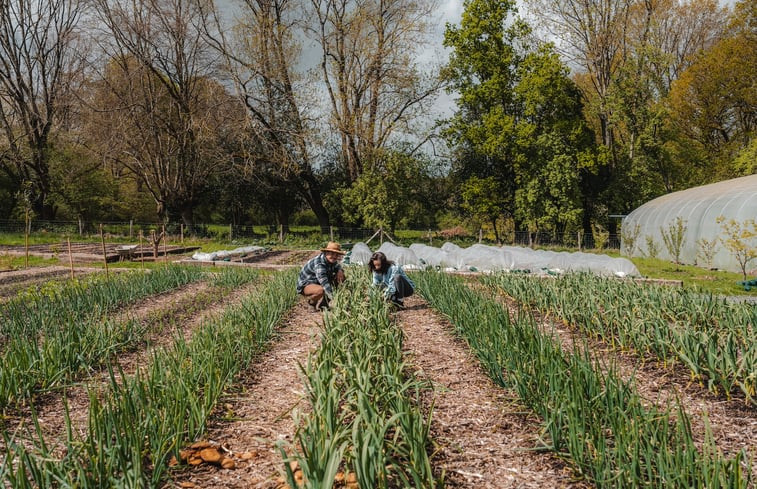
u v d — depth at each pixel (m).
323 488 2.41
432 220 38.31
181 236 26.41
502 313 5.82
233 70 27.80
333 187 34.16
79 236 29.14
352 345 4.64
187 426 3.65
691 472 2.61
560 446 3.42
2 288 11.07
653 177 29.62
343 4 30.08
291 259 19.16
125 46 27.25
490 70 29.75
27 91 31.84
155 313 8.09
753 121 34.34
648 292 7.63
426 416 4.02
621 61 32.06
